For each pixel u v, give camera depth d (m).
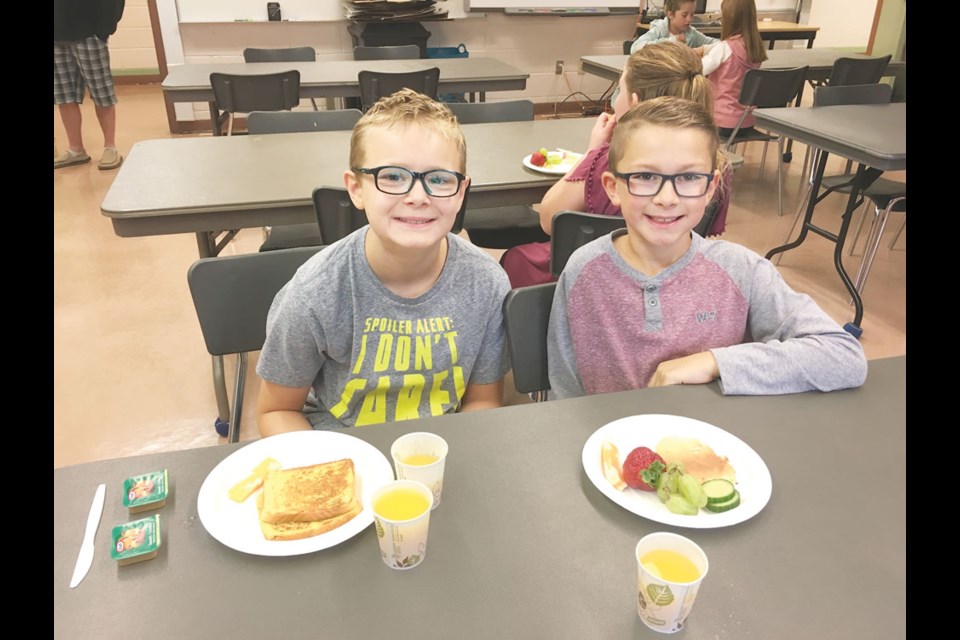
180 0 5.21
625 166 1.21
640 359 1.31
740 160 2.21
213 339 1.51
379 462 0.92
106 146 4.61
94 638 0.67
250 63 4.17
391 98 1.10
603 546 0.80
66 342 2.66
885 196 2.88
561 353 1.35
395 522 0.71
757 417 1.04
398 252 1.13
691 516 0.83
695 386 1.12
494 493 0.88
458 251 1.27
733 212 4.20
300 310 1.18
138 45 6.96
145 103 6.41
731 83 4.14
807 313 1.22
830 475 0.92
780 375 1.10
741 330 1.32
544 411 1.06
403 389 1.27
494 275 1.30
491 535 0.81
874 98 3.44
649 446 0.97
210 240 2.19
